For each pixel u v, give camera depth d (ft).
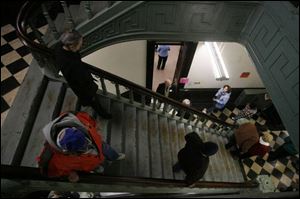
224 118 26.43
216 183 13.83
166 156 15.96
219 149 21.38
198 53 19.89
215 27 12.33
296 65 9.16
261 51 11.60
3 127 10.14
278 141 24.34
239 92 25.82
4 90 12.00
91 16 11.60
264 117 25.96
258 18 11.27
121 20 11.90
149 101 22.67
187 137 11.61
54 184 9.02
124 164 13.19
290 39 9.30
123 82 13.07
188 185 12.12
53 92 12.05
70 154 7.55
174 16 11.75
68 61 9.17
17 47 13.73
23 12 10.03
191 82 23.58
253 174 22.20
